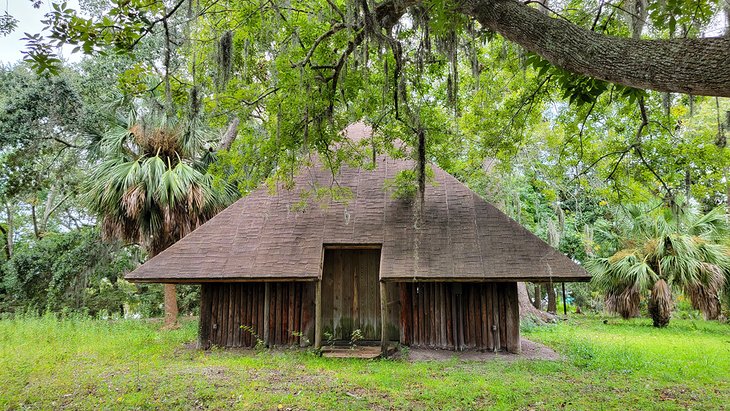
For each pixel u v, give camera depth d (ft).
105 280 67.72
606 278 47.65
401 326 31.32
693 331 42.91
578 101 19.90
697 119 37.32
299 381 21.44
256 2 24.53
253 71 29.27
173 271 29.73
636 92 20.01
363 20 18.54
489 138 32.58
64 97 47.29
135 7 16.31
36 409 17.38
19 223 81.35
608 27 23.61
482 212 31.81
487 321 30.42
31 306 54.85
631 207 48.67
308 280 29.12
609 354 27.81
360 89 27.20
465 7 14.05
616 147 30.37
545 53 12.55
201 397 18.60
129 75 24.26
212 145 49.34
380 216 32.14
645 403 17.95
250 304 32.27
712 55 9.53
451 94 21.62
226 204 43.57
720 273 41.63
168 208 38.88
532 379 22.20
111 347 29.96
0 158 52.01
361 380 21.57
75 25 15.52
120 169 40.09
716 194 56.49
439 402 18.21
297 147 26.84
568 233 64.75
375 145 29.32
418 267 28.32
